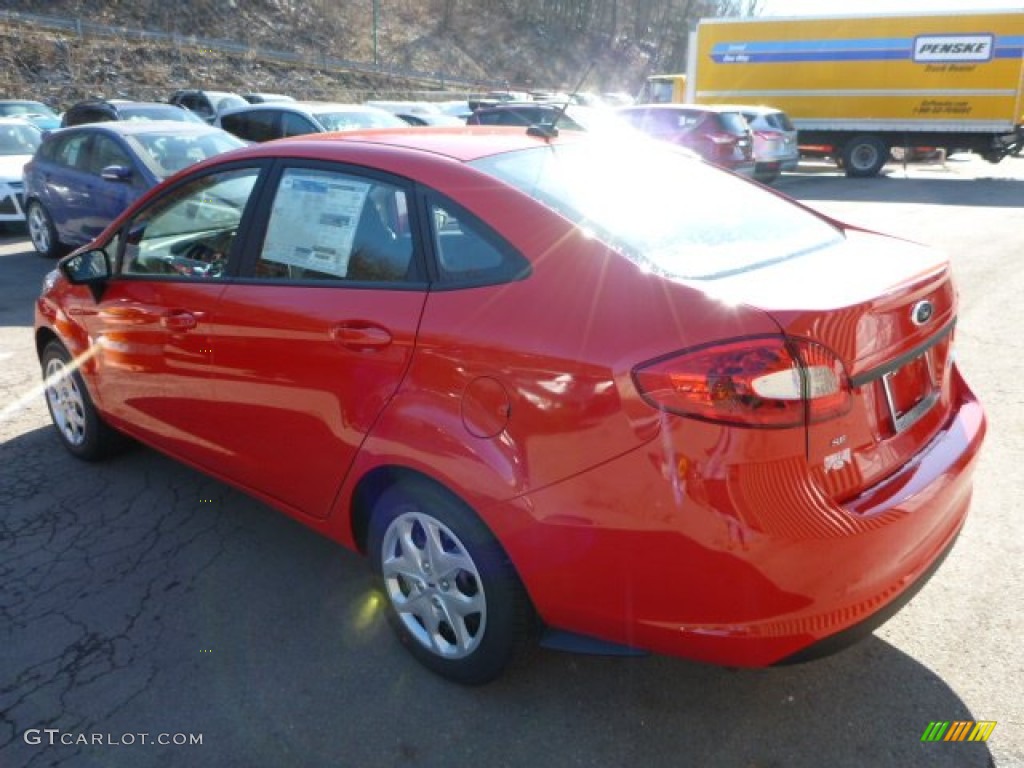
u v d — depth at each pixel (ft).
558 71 208.95
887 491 7.48
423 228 8.58
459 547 8.19
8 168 37.27
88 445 13.79
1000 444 14.49
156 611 10.12
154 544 11.63
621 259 7.48
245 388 10.09
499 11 219.00
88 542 11.68
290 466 9.87
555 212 8.05
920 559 7.75
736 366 6.61
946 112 63.36
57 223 30.73
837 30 65.26
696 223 9.02
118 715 8.43
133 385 12.03
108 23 139.95
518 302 7.68
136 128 28.58
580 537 7.22
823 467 7.02
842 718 8.25
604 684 8.81
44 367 14.49
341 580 10.78
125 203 26.76
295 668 9.11
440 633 8.91
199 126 30.35
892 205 48.06
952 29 61.67
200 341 10.56
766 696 8.59
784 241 9.23
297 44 162.61
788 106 68.49
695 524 6.73
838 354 6.97
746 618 6.86
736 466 6.63
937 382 8.83
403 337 8.30
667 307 7.00
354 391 8.75
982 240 34.81
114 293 12.03
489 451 7.63
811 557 6.83
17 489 13.24
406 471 8.54
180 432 11.53
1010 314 23.06
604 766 7.74
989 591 10.21
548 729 8.20
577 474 7.16
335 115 42.01
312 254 9.57
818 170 76.23
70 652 9.37
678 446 6.72
